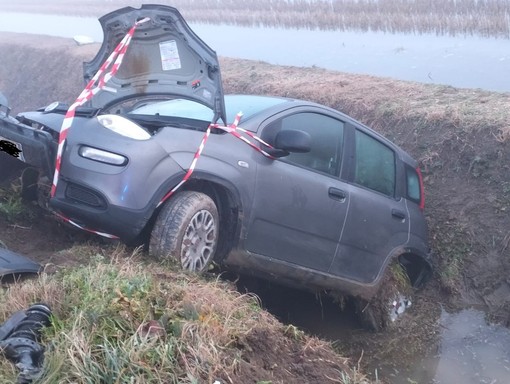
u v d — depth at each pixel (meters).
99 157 4.93
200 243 5.18
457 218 7.82
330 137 6.23
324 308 6.88
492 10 16.88
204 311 4.23
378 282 6.61
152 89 5.71
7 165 5.79
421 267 7.31
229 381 3.70
